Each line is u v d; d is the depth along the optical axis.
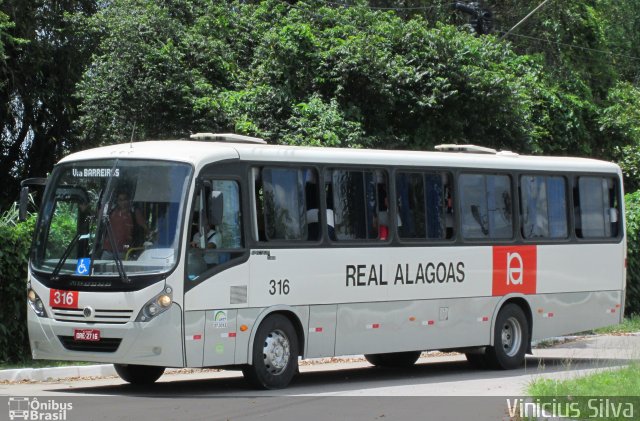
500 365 17.81
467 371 17.83
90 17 28.19
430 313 16.58
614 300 19.91
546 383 13.27
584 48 36.56
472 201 17.48
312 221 14.99
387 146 24.83
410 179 16.50
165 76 23.52
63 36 29.22
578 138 32.06
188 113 23.52
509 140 27.16
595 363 17.97
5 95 29.47
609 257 19.80
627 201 28.89
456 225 17.11
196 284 13.31
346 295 15.30
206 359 13.40
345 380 16.12
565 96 32.16
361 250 15.54
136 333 12.96
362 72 24.53
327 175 15.27
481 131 26.61
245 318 13.91
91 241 13.45
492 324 17.64
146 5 24.81
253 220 14.17
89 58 28.98
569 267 19.02
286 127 23.97
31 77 29.44
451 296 16.92
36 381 15.62
